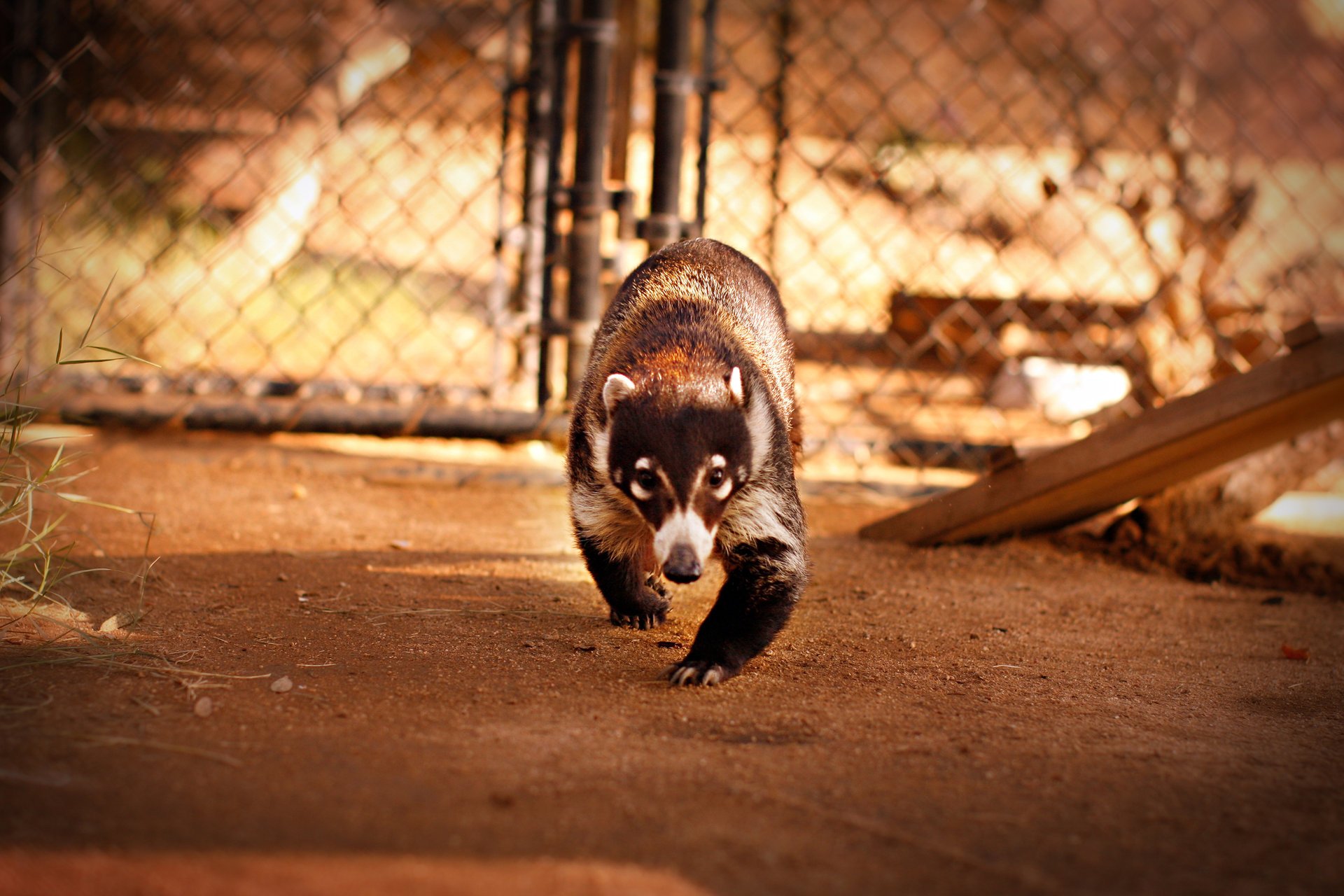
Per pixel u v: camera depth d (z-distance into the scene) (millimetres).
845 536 7504
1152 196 10906
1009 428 11195
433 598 5582
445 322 13914
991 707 4371
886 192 17047
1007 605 6008
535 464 8891
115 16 10617
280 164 14188
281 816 3168
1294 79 13422
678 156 8234
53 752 3498
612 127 9406
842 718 4184
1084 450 6504
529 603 5605
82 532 6121
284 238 14250
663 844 3098
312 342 12672
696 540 4504
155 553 6082
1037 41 13820
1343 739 4121
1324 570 7055
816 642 5215
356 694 4203
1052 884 2959
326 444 9250
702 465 4598
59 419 8133
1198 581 6992
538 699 4254
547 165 9523
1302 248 14586
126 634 4742
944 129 16547
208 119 12406
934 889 2918
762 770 3637
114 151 11016
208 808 3191
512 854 3004
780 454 4992
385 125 12227
